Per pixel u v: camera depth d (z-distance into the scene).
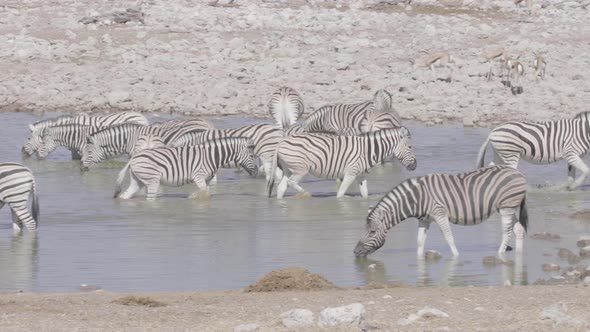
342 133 60.03
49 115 83.56
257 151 60.44
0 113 84.31
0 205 46.81
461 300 30.50
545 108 81.62
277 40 105.12
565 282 36.03
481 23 115.88
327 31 110.88
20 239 45.06
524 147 57.34
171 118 81.44
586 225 47.38
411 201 40.75
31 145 69.88
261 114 82.44
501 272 38.38
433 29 110.25
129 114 71.75
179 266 39.62
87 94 88.69
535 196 55.25
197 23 113.56
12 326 27.47
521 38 107.25
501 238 44.66
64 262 40.47
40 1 127.25
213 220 49.06
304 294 32.28
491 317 27.86
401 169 64.00
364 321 26.97
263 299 31.33
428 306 29.19
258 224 48.03
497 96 84.88
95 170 65.75
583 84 88.81
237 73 93.56
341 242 43.94
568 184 57.75
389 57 99.69
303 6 125.38
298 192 55.72
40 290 35.97
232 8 122.44
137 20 114.19
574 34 111.25
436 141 71.75
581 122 57.06
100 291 34.22
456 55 100.44
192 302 31.00
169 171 55.34
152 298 31.78
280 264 39.91
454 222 41.22
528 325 26.88
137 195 56.97
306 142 55.09
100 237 45.28
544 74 90.44
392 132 55.62
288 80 91.56
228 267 39.47
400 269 39.06
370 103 69.12
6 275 38.28
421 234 41.31
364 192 55.88
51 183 60.62
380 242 40.91
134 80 92.31
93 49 102.00
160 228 47.25
